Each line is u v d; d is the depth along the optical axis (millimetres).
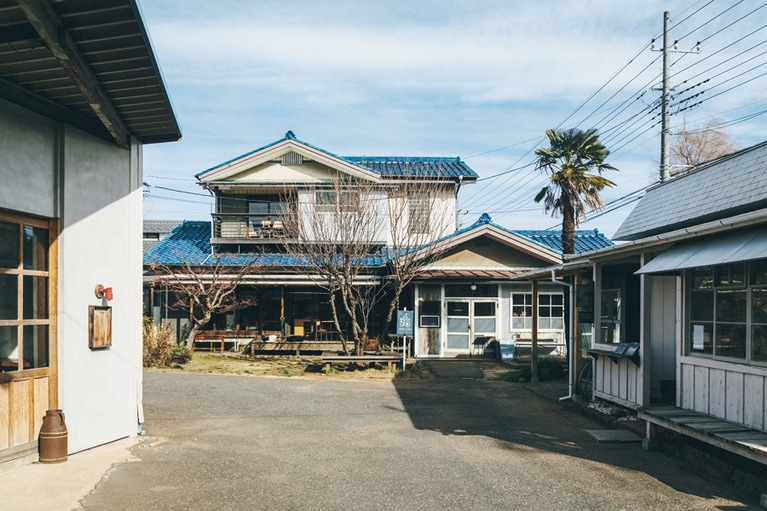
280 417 9367
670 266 7027
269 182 19016
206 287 17906
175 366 15094
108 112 6125
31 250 6066
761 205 7180
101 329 6820
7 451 5691
